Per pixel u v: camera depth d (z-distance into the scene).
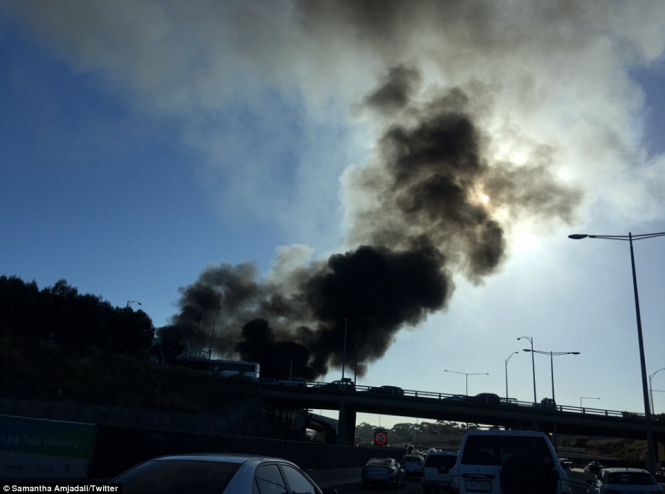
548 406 69.19
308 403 75.25
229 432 57.94
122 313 73.31
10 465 13.01
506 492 8.88
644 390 28.44
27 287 59.91
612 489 16.41
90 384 45.78
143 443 16.22
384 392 70.94
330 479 32.56
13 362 41.56
